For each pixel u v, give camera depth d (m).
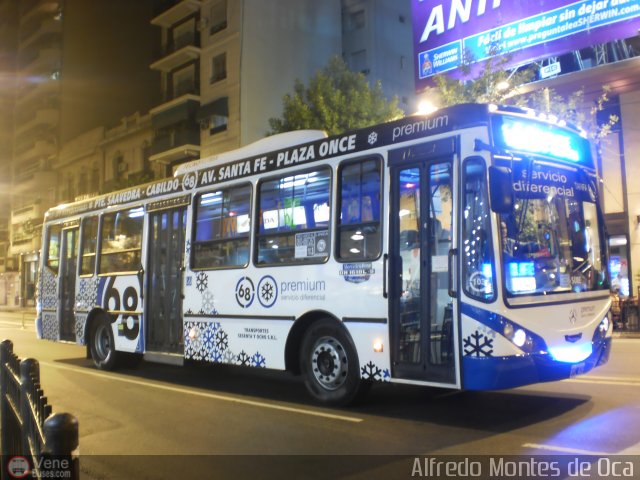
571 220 6.93
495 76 16.16
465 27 22.39
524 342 5.91
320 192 7.71
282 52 33.78
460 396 7.94
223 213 9.14
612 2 19.12
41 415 2.99
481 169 6.12
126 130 41.69
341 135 7.58
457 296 6.08
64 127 51.34
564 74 20.44
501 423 6.38
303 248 7.80
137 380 10.15
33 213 53.12
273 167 8.42
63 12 53.22
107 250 11.56
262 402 8.01
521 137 6.49
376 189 7.04
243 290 8.54
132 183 35.94
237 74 32.34
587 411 6.80
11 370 4.41
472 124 6.25
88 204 12.29
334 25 36.34
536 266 6.29
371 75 35.59
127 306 10.78
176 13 36.44
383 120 20.86
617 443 5.48
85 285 11.97
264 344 8.14
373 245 6.98
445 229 6.34
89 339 11.77
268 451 5.71
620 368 10.16
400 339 6.59
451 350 6.11
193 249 9.52
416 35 23.92
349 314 7.12
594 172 7.56
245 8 32.53
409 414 6.95
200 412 7.50
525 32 20.94
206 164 9.69
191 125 34.69
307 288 7.65
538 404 7.27
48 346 16.39
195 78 35.44
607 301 7.12
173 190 10.13
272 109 33.09
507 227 6.11
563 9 20.08
